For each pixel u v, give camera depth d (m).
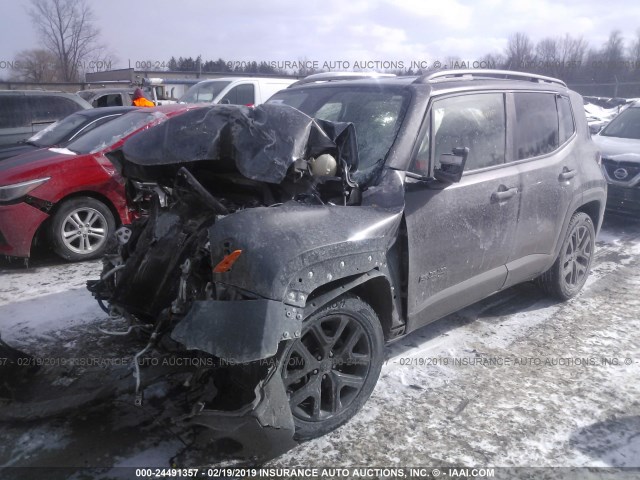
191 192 3.35
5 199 5.89
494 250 4.21
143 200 4.00
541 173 4.60
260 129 3.17
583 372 4.05
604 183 5.49
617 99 22.00
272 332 2.58
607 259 6.73
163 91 16.55
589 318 5.01
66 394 3.38
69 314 4.85
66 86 20.94
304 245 2.79
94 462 2.99
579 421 3.47
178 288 3.07
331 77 5.62
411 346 4.39
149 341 2.94
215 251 2.78
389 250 3.43
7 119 9.47
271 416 2.68
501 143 4.35
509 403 3.64
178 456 3.05
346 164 3.28
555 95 5.07
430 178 3.72
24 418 3.19
